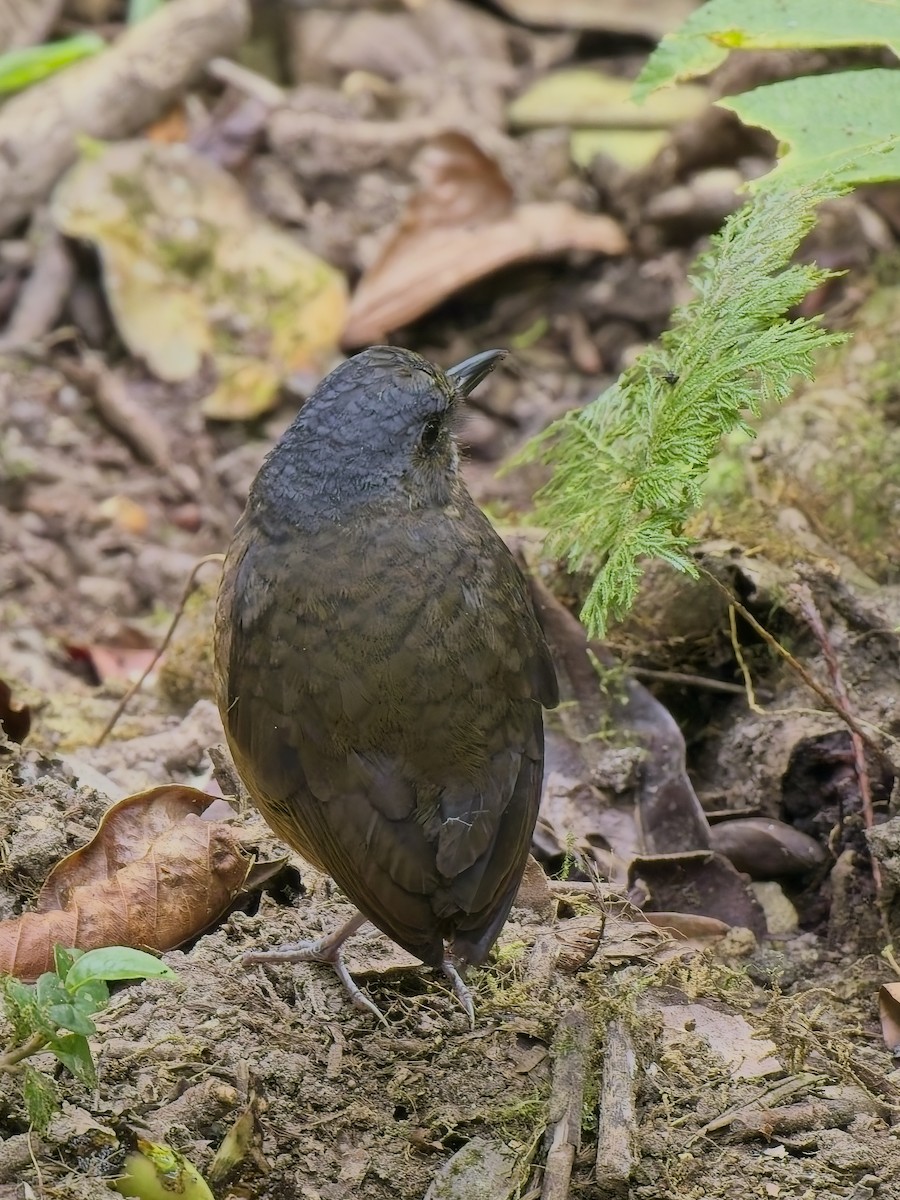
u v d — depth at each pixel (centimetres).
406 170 1767
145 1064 770
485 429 1563
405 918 764
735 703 1094
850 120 960
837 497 1167
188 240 1645
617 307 1656
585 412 980
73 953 702
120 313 1608
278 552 812
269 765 800
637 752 1013
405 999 838
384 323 1627
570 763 1027
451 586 800
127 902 848
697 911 976
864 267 1527
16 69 1750
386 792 774
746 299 888
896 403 1260
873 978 909
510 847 783
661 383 912
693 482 848
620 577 847
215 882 859
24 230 1702
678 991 857
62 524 1470
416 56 1939
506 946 871
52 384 1580
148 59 1731
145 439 1544
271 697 796
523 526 1167
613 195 1708
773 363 846
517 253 1648
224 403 1580
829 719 1027
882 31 994
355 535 802
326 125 1770
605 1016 817
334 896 912
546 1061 801
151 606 1423
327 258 1692
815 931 976
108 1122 731
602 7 1992
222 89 1820
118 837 862
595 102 1862
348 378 824
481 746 786
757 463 1190
